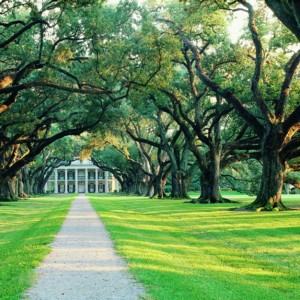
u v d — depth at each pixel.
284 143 30.03
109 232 17.67
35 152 40.59
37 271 10.09
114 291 8.19
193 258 12.83
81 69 34.03
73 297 7.79
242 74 40.78
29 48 32.38
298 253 13.76
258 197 30.95
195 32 40.31
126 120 57.03
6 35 32.91
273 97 35.19
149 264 10.91
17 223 25.48
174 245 15.36
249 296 8.39
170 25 40.62
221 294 8.31
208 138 43.19
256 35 30.45
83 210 33.41
